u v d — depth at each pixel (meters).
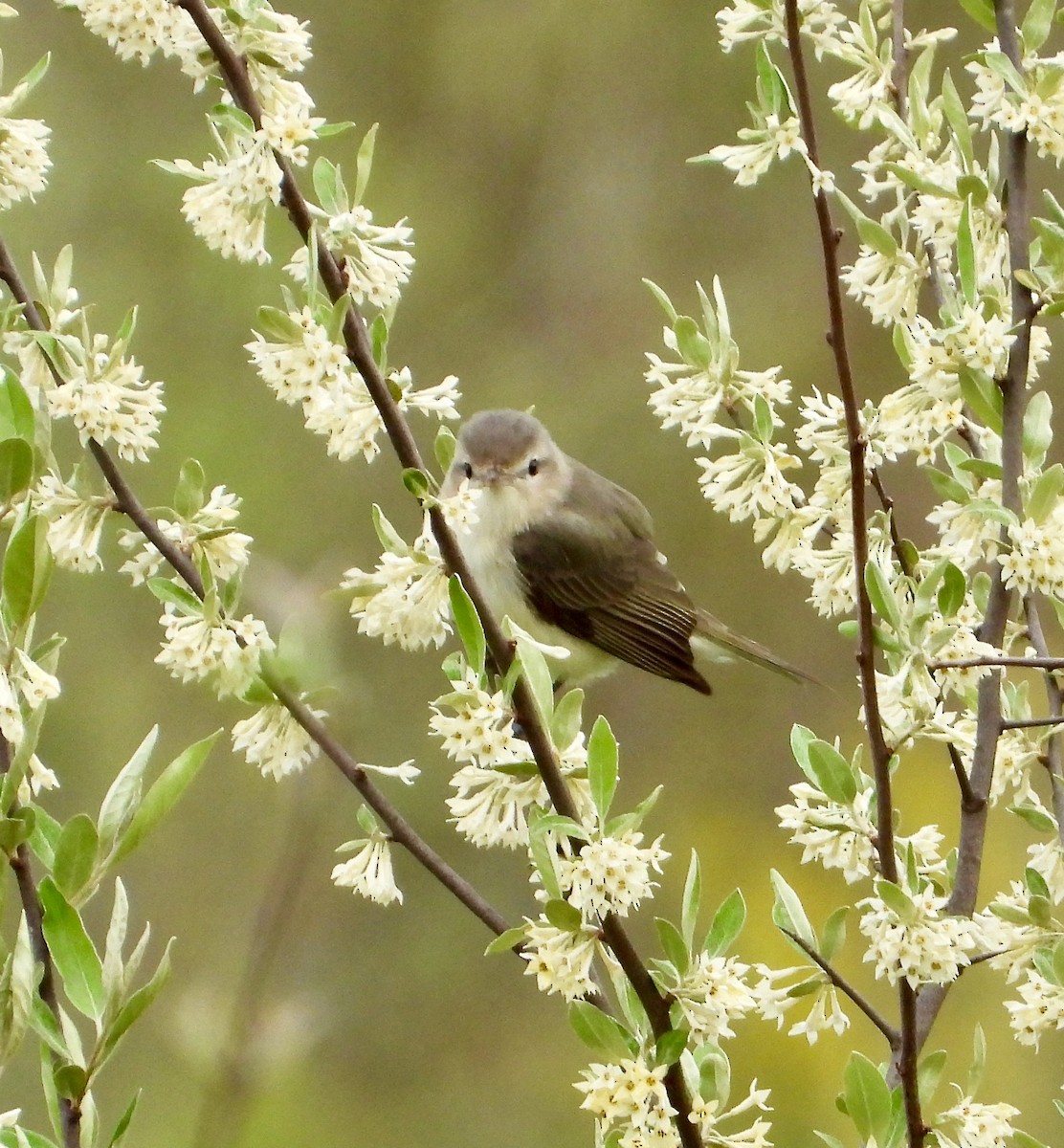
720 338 5.93
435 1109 14.77
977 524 5.81
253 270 17.20
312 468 16.92
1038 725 5.73
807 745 5.48
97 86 18.05
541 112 19.36
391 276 5.16
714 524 17.88
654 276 18.77
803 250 18.59
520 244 19.02
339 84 19.27
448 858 16.12
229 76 5.02
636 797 17.22
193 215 5.04
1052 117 5.71
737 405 6.15
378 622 5.07
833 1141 5.22
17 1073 12.12
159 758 15.10
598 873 4.61
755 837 16.61
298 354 4.87
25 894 4.02
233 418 16.89
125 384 5.35
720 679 17.78
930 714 5.37
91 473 5.73
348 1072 14.76
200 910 13.77
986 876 13.73
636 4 19.22
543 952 4.71
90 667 15.49
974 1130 5.14
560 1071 15.17
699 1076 5.07
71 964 3.94
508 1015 15.61
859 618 5.20
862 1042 13.33
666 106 19.31
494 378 18.31
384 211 18.58
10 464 4.19
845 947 14.21
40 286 5.34
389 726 16.09
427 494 4.97
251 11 5.05
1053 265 5.71
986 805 5.70
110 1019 3.96
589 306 18.73
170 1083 10.95
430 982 15.63
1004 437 5.76
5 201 5.29
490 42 19.23
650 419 18.16
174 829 14.49
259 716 5.46
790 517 5.96
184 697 15.47
